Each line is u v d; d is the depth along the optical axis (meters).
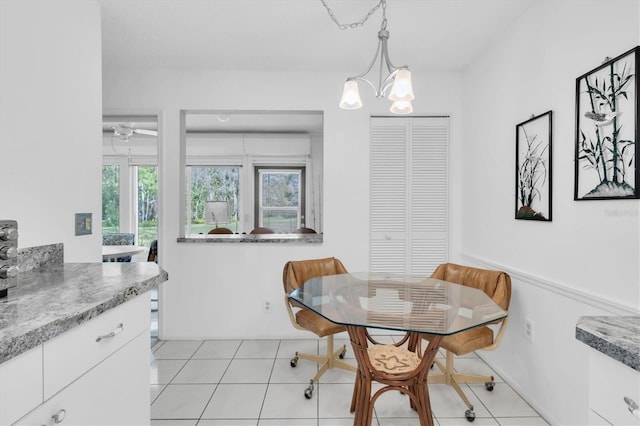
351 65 2.87
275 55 2.70
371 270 3.07
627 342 0.79
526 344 2.02
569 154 1.68
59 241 1.62
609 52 1.44
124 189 5.63
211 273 2.98
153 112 2.95
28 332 0.73
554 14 1.79
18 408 0.72
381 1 1.95
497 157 2.38
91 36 1.86
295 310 3.01
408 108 1.70
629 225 1.35
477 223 2.69
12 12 1.38
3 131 1.35
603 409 0.85
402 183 3.07
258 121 4.93
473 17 2.13
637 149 1.30
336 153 3.01
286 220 5.87
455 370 2.41
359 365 1.67
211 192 5.84
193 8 2.06
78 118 1.75
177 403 2.00
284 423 1.82
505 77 2.27
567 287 1.67
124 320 1.12
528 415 1.89
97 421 0.98
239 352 2.71
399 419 1.86
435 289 2.00
